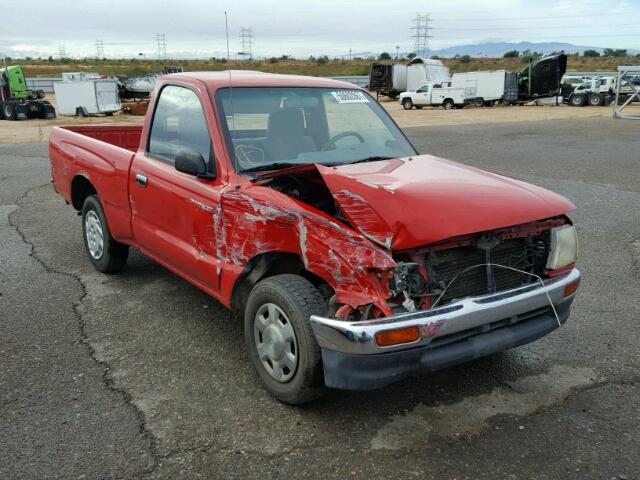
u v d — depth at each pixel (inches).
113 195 205.9
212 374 154.4
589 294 209.5
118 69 3892.7
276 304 134.6
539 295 134.3
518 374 154.9
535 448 123.5
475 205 129.5
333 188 130.4
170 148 183.3
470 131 871.1
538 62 1633.9
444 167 160.9
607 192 386.6
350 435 128.2
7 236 286.2
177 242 173.8
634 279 224.1
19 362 159.9
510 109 1537.9
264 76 189.2
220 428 130.6
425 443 125.3
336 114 187.8
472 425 132.0
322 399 142.9
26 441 125.1
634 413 136.3
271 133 171.3
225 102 169.5
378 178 142.5
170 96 187.2
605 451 122.3
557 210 138.7
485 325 128.8
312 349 126.3
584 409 138.2
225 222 149.9
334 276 123.6
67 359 162.1
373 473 115.6
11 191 397.1
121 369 156.8
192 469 116.7
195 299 206.1
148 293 211.6
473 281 133.6
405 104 1702.8
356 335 115.3
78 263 245.1
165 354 165.5
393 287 120.0
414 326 116.4
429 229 120.3
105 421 132.7
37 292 211.8
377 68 2044.8
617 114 1141.1
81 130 256.2
